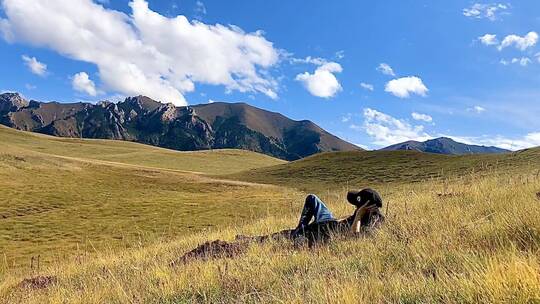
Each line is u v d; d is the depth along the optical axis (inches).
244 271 239.6
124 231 1307.8
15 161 2743.6
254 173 3752.5
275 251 305.4
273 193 2407.7
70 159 3240.7
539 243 195.5
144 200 2030.0
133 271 323.3
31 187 2196.1
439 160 3011.8
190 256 345.7
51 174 2640.3
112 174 2962.6
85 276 369.1
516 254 180.5
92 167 3112.7
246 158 6186.0
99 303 240.8
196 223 1387.8
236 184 2891.2
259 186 2829.7
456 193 502.0
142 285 257.0
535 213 225.9
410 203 483.8
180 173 3457.2
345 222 335.0
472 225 257.8
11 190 2063.2
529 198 318.7
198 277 237.5
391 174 2743.6
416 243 231.6
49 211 1699.1
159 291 231.3
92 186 2433.6
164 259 383.9
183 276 247.3
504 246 199.3
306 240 317.1
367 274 198.1
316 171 3339.1
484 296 138.7
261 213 1497.3
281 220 614.2
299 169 3580.2
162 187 2642.7
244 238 390.6
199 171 4776.1
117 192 2317.9
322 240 300.7
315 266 228.1
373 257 222.8
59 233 1310.3
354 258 233.8
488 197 390.3
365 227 315.9
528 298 131.0
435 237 238.7
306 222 342.0
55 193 2091.5
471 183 582.6
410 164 3014.3
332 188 2513.5
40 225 1429.6
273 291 193.0
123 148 6609.3
